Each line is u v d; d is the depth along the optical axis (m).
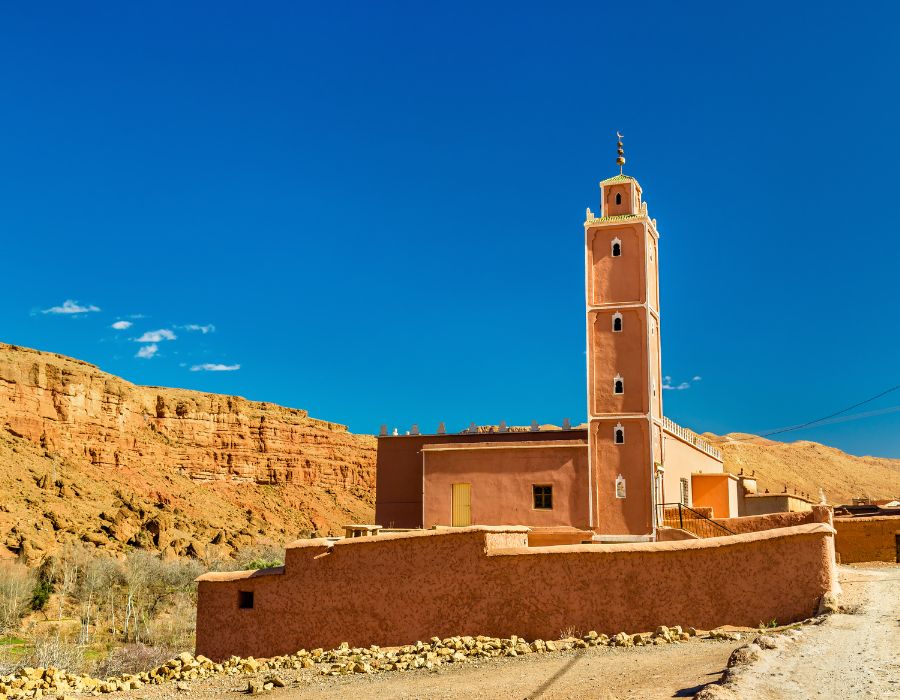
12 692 19.34
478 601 22.14
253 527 118.19
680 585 20.30
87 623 52.50
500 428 40.66
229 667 21.73
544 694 15.00
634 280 36.19
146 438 128.62
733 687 12.59
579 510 34.94
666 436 37.38
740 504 46.19
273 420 149.62
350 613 23.61
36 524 81.38
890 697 12.04
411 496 39.03
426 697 15.93
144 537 87.56
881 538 32.62
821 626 17.03
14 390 106.50
